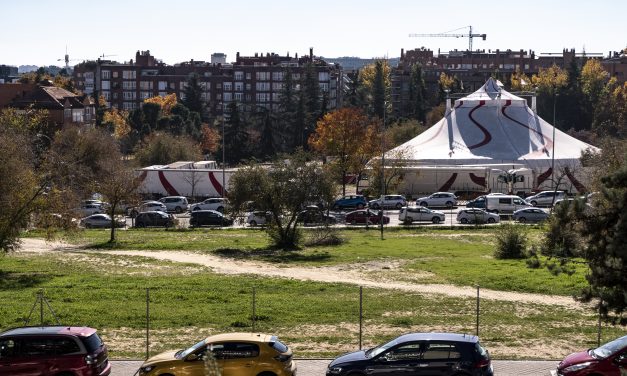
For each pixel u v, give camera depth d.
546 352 64.31
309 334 70.31
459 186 194.00
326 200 129.12
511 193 192.50
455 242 131.88
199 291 88.62
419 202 178.62
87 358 52.66
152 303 82.69
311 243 128.62
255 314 76.00
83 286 92.50
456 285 94.44
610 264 54.22
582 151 191.88
